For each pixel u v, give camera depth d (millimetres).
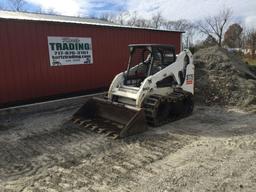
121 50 10617
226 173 4145
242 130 6234
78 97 9227
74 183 4008
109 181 4039
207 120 7082
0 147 5449
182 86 7496
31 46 7992
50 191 3814
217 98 8875
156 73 6797
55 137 5953
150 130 6281
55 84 8750
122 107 6293
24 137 6000
